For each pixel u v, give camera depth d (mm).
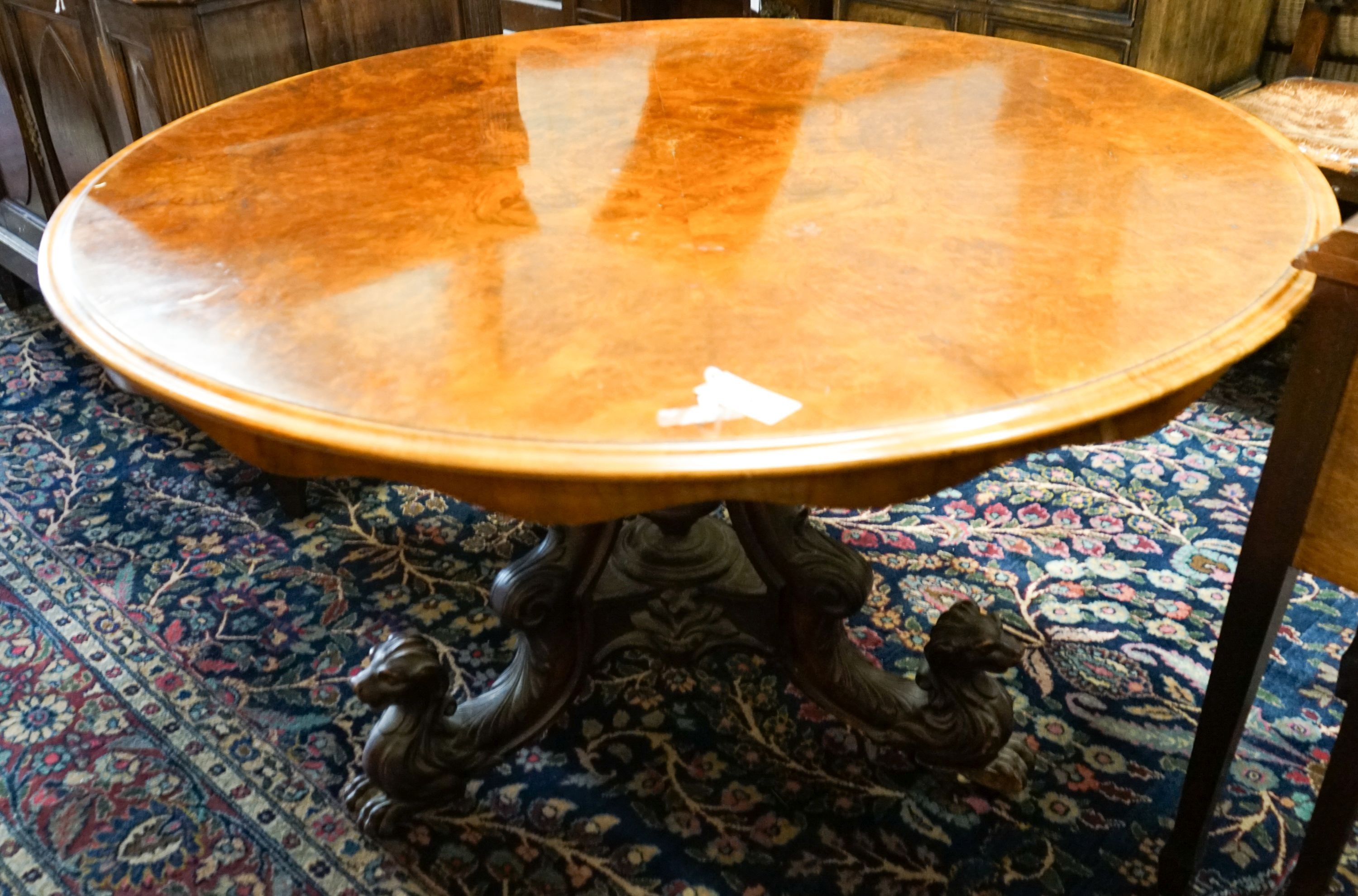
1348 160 1842
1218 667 1070
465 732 1304
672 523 1368
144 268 979
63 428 2133
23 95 2113
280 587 1710
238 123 1360
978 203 1078
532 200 1115
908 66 1541
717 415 752
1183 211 1041
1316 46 2178
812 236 1017
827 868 1249
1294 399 931
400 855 1278
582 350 838
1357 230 833
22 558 1778
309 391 793
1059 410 751
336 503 1913
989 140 1247
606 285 936
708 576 1387
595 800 1346
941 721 1294
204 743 1434
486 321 881
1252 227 1003
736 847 1278
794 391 778
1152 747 1398
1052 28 2271
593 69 1563
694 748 1418
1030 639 1576
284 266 980
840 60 1583
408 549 1795
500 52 1654
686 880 1241
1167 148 1207
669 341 847
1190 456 1981
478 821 1320
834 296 906
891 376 793
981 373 793
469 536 1827
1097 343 825
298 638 1607
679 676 1537
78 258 1000
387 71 1568
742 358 820
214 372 818
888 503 758
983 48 1617
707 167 1194
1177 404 815
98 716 1479
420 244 1019
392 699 1200
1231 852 1255
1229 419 2086
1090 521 1821
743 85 1478
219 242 1030
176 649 1591
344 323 882
